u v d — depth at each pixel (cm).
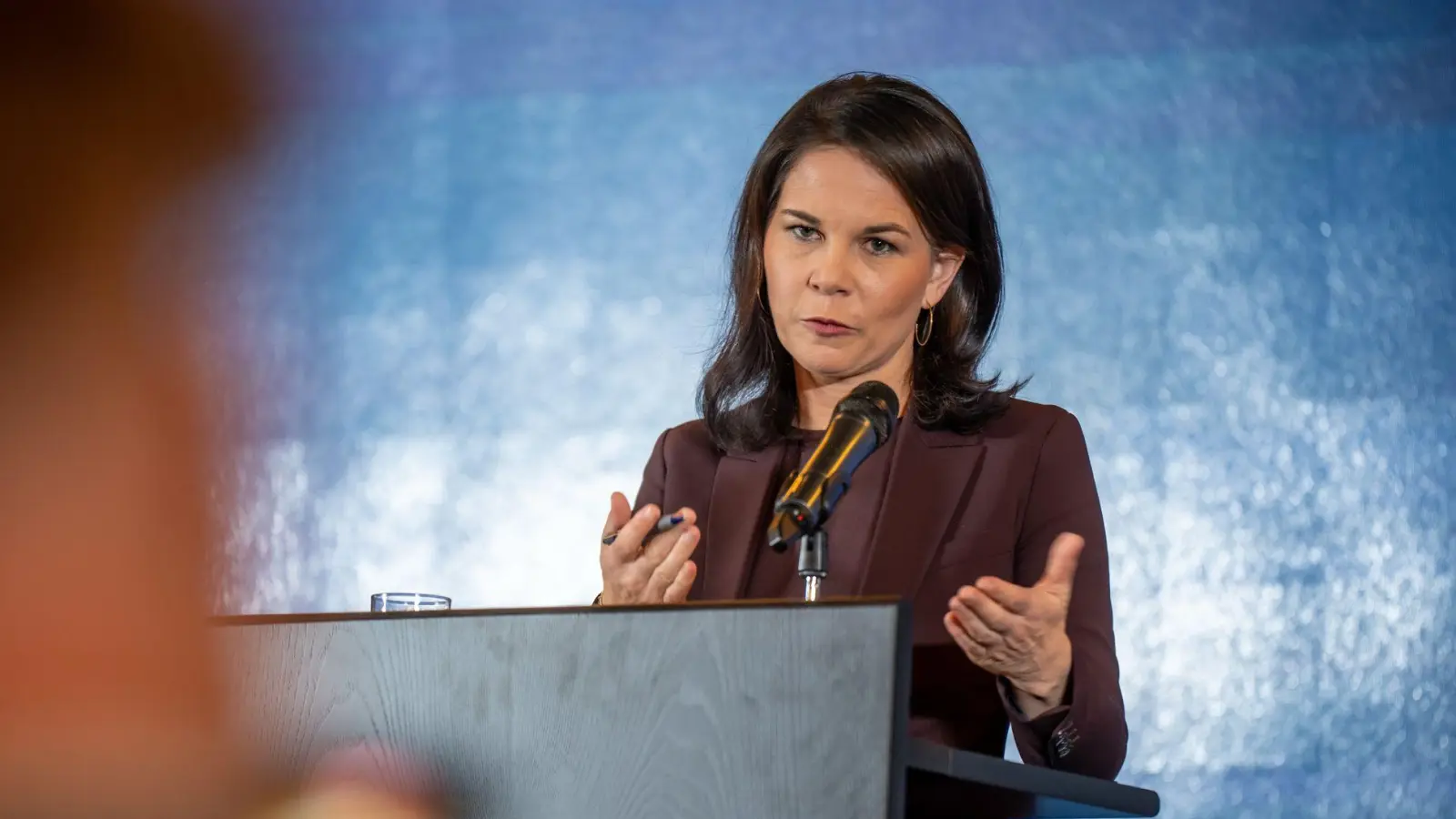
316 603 1307
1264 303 1166
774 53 1309
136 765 134
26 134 135
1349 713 1103
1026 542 656
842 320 663
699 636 406
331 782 422
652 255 1310
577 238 1323
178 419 139
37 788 132
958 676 617
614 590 498
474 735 421
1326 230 1169
